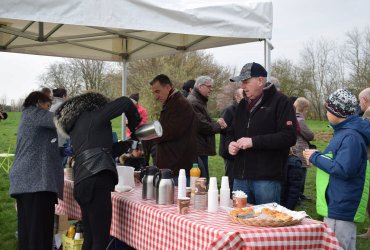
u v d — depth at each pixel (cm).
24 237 383
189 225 257
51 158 374
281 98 331
